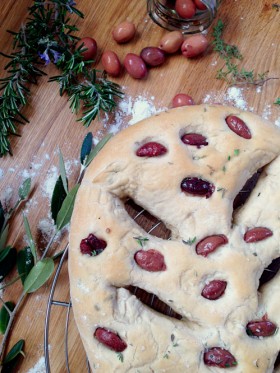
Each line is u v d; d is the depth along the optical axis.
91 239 0.34
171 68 0.42
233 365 0.33
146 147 0.35
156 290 0.34
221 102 0.41
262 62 0.42
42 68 0.41
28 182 0.39
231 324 0.34
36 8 0.38
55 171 0.40
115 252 0.34
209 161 0.35
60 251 0.39
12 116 0.40
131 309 0.34
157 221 0.38
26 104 0.41
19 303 0.38
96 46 0.40
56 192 0.38
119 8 0.42
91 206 0.35
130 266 0.34
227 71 0.42
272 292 0.35
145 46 0.42
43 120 0.41
